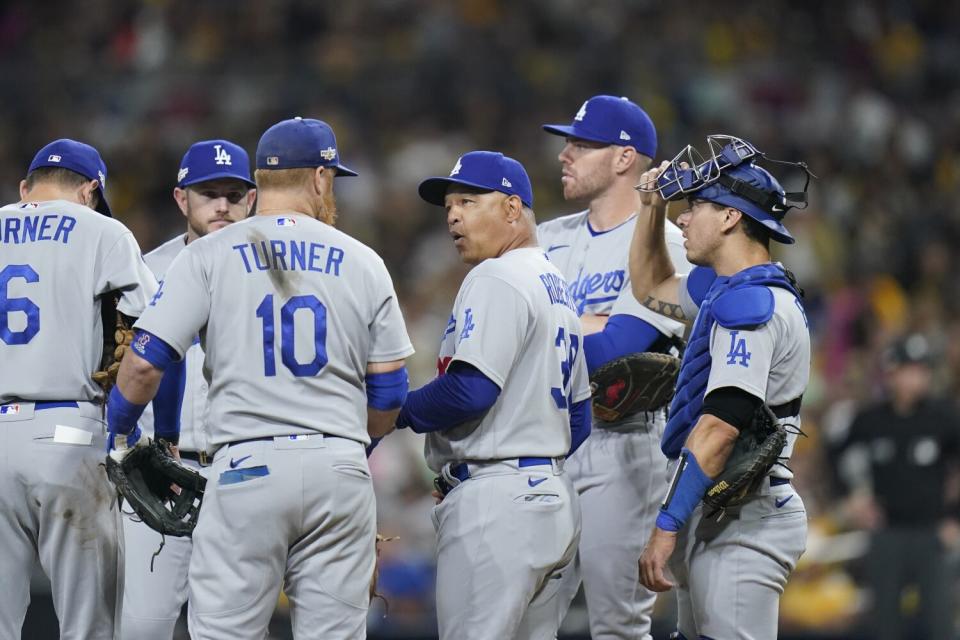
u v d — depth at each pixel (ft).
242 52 209.36
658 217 67.56
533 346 61.72
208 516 57.31
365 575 58.95
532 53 205.77
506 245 63.72
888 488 111.75
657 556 58.23
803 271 180.96
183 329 56.95
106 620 63.36
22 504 62.23
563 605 73.05
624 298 71.56
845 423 117.19
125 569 71.72
